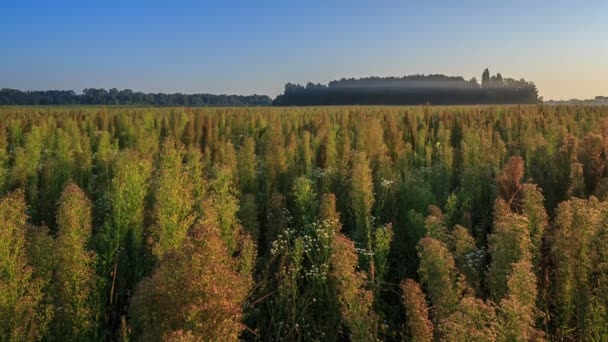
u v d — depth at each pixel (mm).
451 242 4957
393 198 7867
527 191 4684
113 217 5754
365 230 6469
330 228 5789
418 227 6156
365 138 13117
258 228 6605
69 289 4051
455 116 24453
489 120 22688
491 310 3174
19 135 19344
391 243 6523
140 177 5945
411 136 16734
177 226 4848
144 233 5898
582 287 3988
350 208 7766
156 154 11453
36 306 3826
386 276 5992
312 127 21875
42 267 4230
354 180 6855
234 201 5598
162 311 3092
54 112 35281
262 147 14953
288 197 8359
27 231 4504
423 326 3512
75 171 10031
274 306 5098
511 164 6723
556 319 4215
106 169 9984
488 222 7332
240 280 3559
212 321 3037
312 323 4902
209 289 3088
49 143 15562
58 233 4594
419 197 7664
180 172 7250
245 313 4520
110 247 5277
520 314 3102
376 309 5055
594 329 3783
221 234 5016
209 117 22562
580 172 7387
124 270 5367
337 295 4453
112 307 4965
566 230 4102
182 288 3059
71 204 4977
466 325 3021
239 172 9141
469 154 11047
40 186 9266
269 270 5719
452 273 3979
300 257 5309
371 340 3670
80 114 31031
